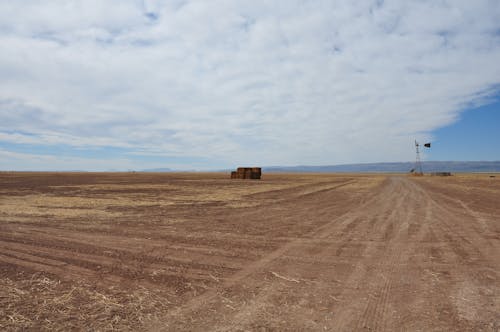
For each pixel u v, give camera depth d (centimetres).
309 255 825
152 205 2041
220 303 526
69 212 1700
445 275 653
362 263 748
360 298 542
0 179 6550
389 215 1542
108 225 1298
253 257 809
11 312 493
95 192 3206
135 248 909
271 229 1200
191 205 2038
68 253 854
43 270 705
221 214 1622
